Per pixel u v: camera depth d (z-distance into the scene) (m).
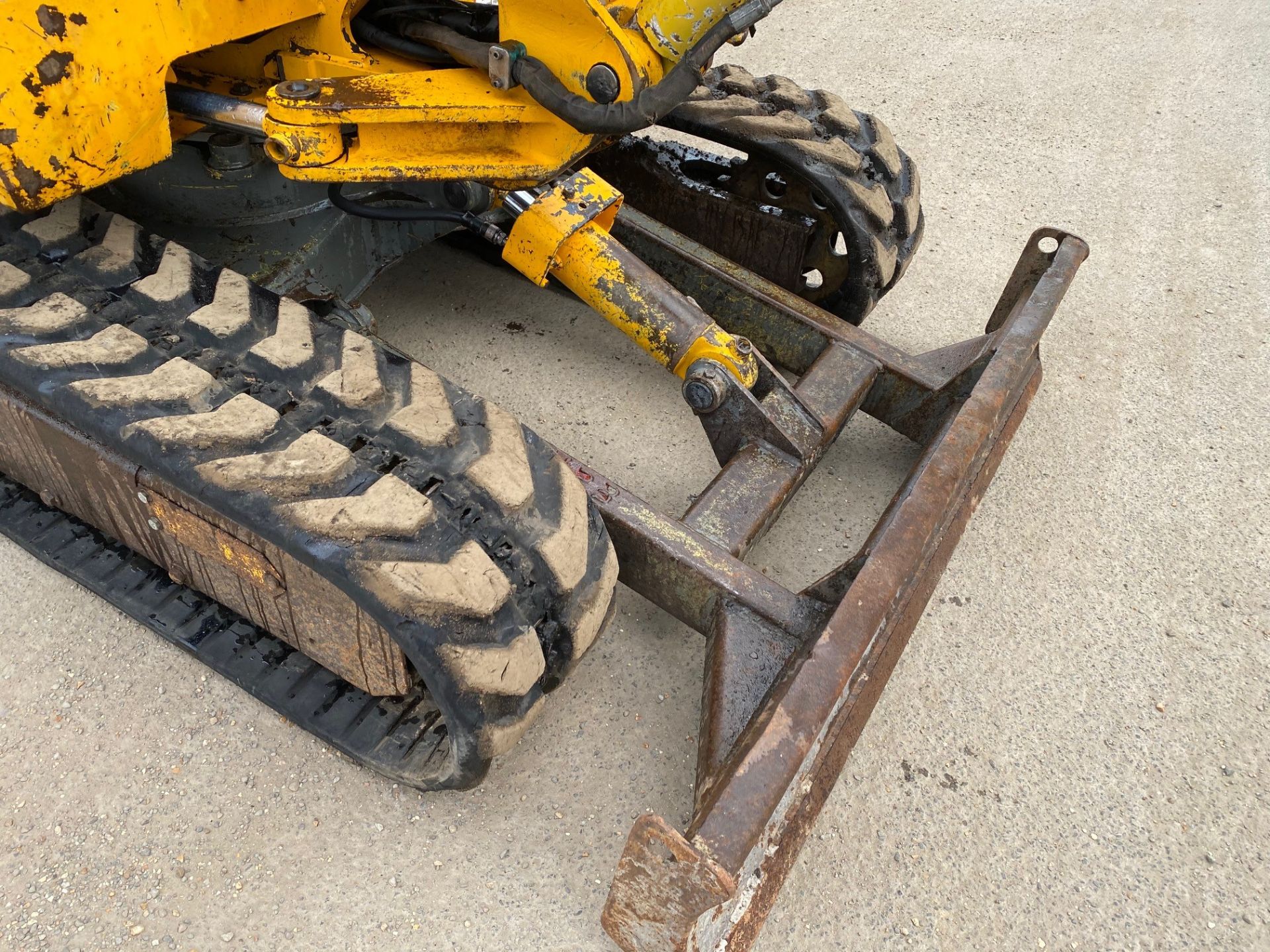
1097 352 3.32
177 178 2.35
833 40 5.48
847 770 2.02
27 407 1.78
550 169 2.07
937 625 2.35
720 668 1.76
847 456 2.80
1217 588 2.51
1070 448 2.90
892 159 2.77
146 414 1.56
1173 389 3.18
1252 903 1.87
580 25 1.84
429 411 1.67
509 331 3.12
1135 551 2.59
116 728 1.93
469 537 1.50
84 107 1.66
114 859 1.75
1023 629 2.36
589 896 1.76
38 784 1.84
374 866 1.77
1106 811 2.00
